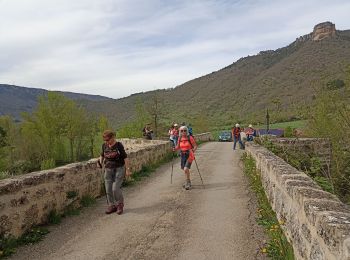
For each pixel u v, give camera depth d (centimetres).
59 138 4512
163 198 902
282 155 1388
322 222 354
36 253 554
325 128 1208
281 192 612
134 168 1258
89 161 914
